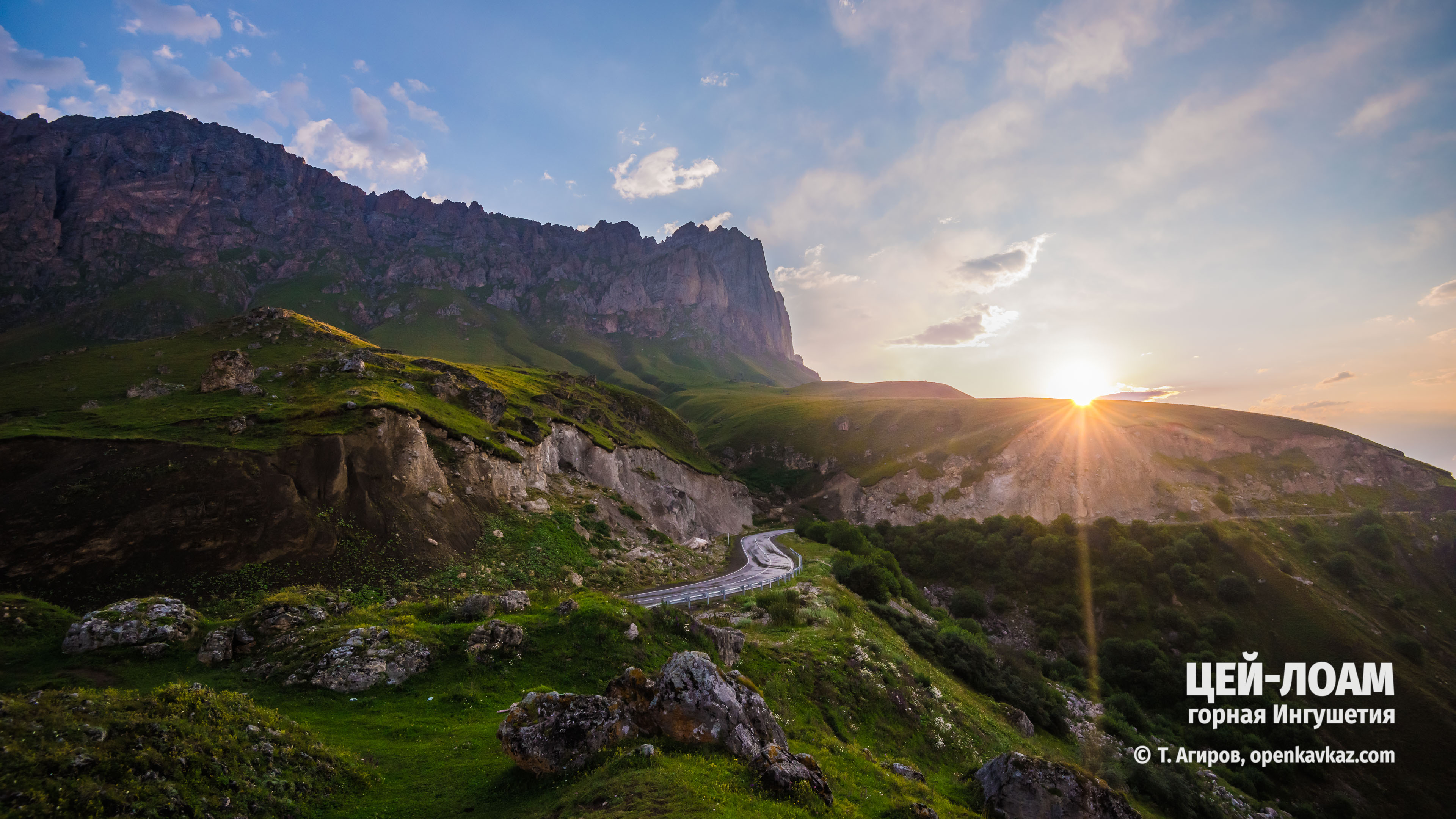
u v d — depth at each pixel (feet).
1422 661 278.46
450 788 57.41
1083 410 559.38
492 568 168.76
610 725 61.72
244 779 48.34
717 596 177.47
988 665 201.57
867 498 515.50
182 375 217.77
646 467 351.46
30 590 110.52
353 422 173.78
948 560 380.37
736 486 473.26
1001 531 393.70
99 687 69.92
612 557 211.82
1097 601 324.60
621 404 442.91
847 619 176.35
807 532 402.72
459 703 78.89
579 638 95.61
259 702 72.49
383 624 91.30
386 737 68.28
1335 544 368.07
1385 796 220.84
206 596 120.16
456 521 178.29
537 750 58.18
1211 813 158.92
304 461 154.71
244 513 137.08
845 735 112.88
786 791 56.03
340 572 139.13
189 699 53.36
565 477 269.44
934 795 80.18
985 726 150.41
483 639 89.45
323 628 88.22
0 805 34.40
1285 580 323.57
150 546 124.47
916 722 131.23
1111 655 285.43
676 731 63.21
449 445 202.59
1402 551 367.66
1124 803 86.63
